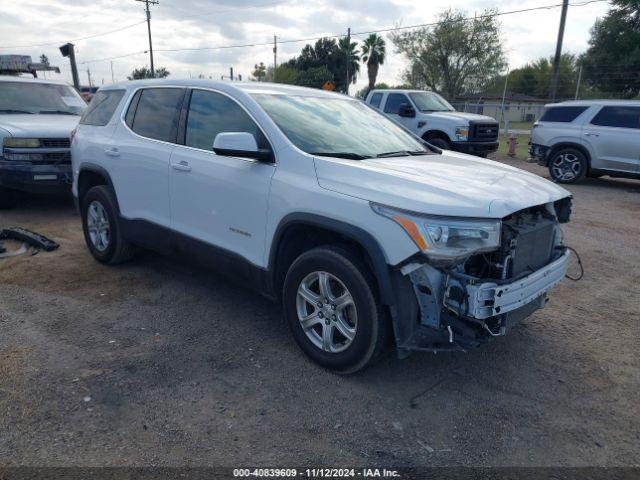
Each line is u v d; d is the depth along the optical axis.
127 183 5.11
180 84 4.82
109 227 5.45
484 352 4.06
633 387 3.64
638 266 6.34
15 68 12.65
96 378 3.50
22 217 7.99
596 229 8.16
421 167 3.77
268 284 3.97
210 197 4.26
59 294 4.91
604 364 3.94
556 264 3.68
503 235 3.24
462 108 37.81
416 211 3.08
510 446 2.99
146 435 2.96
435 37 47.34
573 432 3.13
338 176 3.51
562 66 61.91
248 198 3.95
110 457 2.78
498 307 3.09
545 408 3.36
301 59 67.00
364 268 3.37
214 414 3.17
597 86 45.84
